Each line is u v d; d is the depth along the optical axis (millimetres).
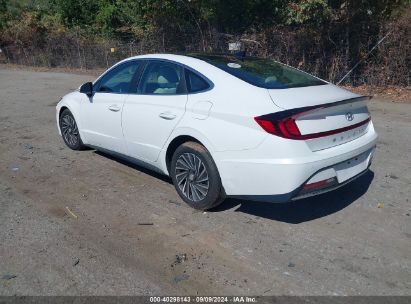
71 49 21859
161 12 16656
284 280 3365
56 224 4320
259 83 4230
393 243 3889
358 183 5266
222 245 3879
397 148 6598
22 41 24953
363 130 4484
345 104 4051
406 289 3246
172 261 3643
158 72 4996
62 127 6836
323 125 3939
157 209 4621
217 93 4281
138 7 17562
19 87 14938
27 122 8922
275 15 14258
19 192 5152
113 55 19656
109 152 5859
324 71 12117
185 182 4625
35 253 3789
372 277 3393
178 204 4730
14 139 7578
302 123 3812
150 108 4875
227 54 5188
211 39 14883
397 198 4820
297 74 4828
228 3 14781
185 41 15969
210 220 4352
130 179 5512
